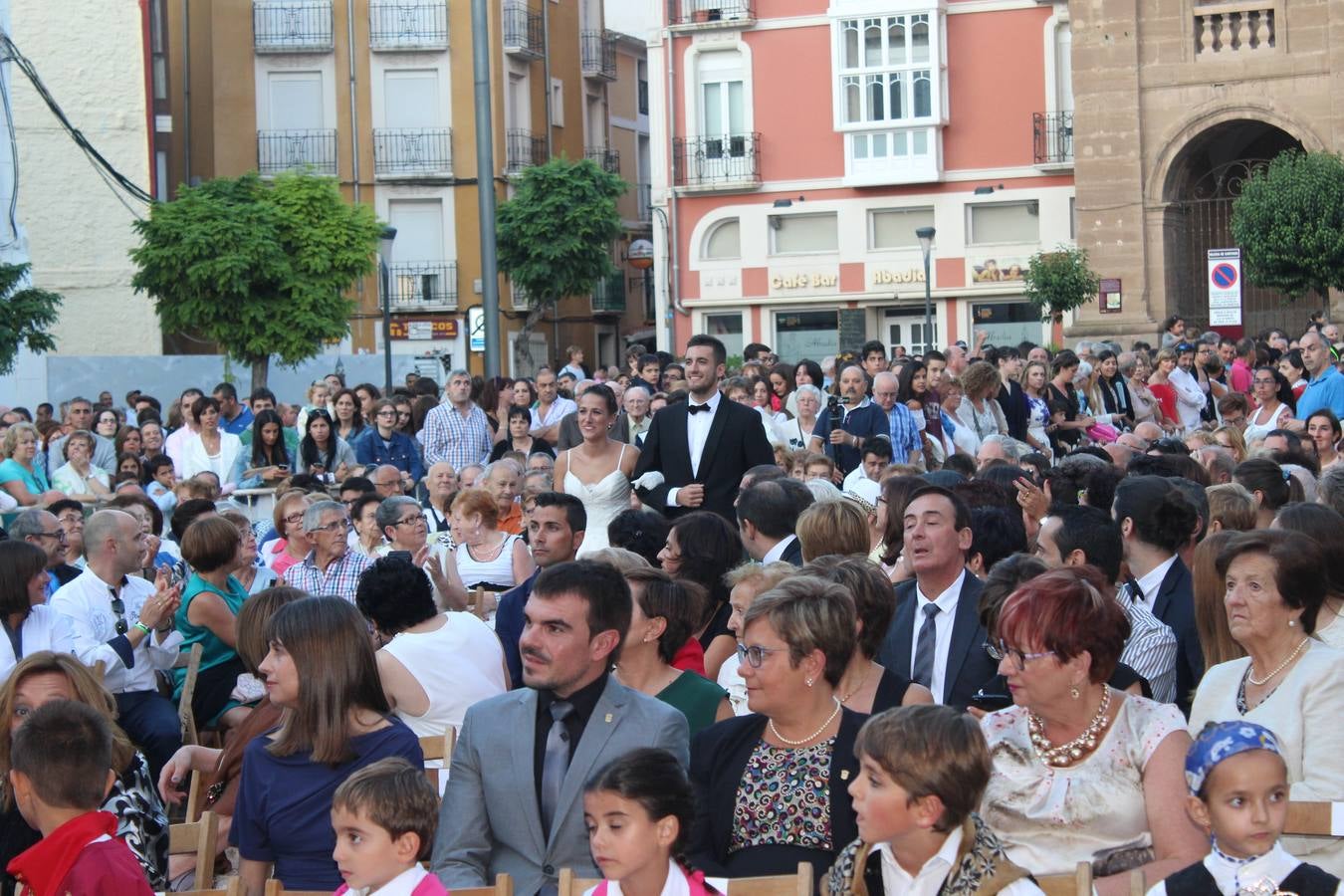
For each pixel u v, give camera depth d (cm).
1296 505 661
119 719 905
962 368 2011
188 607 944
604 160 4897
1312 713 555
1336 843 534
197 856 645
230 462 1700
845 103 3966
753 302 4088
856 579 614
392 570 738
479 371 4297
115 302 3575
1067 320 3756
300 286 3086
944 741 448
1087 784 511
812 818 544
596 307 4716
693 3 4078
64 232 3547
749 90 4053
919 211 3975
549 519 884
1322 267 3016
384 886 517
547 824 576
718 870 552
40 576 852
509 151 4397
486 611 1036
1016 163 3888
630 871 473
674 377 2041
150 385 3191
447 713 724
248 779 614
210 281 3041
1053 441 1756
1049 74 3847
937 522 698
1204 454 1113
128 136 3584
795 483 895
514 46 4375
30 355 3072
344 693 607
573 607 570
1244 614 571
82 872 537
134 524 956
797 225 4075
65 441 1627
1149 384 2042
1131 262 3478
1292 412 1908
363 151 4316
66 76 3544
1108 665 512
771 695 550
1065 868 511
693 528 823
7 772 632
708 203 4112
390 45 4288
